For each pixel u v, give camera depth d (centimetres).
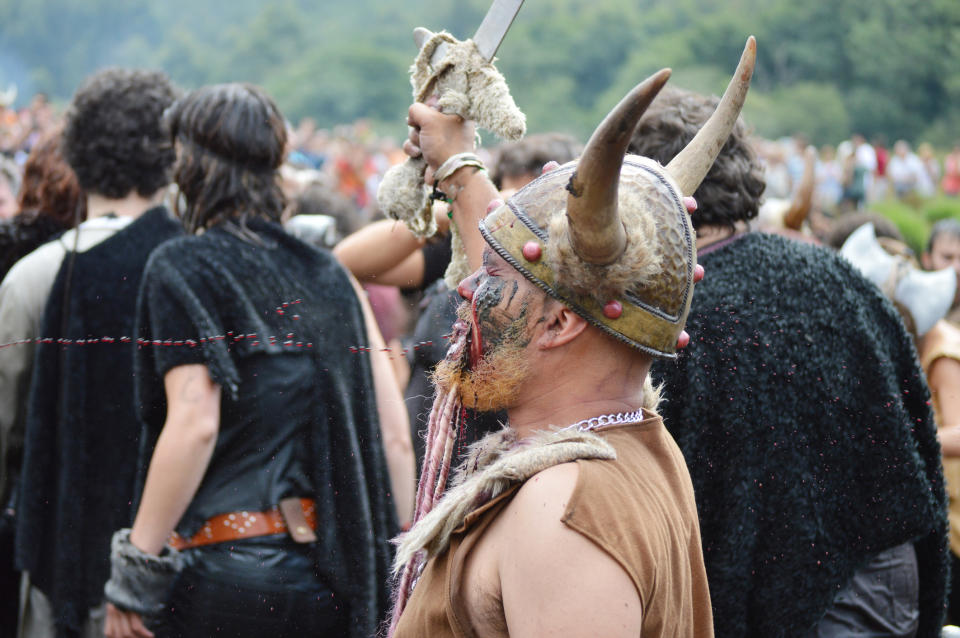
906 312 379
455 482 179
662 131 261
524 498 156
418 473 312
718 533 242
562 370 167
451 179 208
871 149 3991
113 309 326
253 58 11588
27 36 11331
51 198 376
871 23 9881
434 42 210
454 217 211
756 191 260
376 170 2753
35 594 327
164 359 274
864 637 283
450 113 208
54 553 319
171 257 281
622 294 161
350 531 284
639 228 158
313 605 278
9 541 351
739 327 245
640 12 11069
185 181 293
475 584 158
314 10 12775
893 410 253
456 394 180
